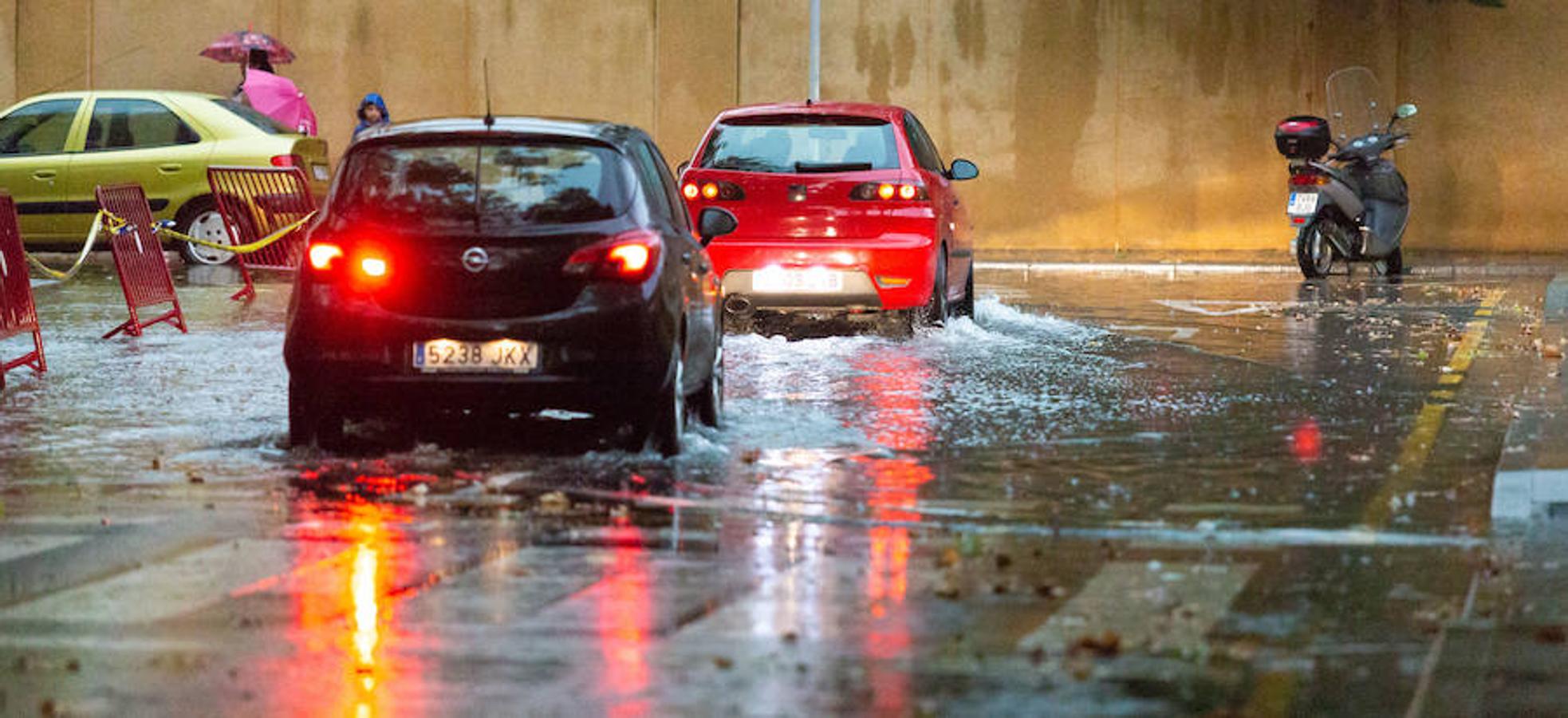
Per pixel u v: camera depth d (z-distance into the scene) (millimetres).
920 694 13531
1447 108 68375
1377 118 58500
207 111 54875
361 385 23984
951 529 19609
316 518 20062
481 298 23891
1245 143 67812
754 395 30031
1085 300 49438
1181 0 67375
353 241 24062
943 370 33250
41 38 66375
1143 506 20969
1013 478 22719
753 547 18641
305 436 24656
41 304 45125
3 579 17172
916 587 16906
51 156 54312
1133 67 67500
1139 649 14742
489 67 67312
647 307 23891
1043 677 13977
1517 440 23672
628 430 26266
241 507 20672
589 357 23766
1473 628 15391
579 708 13211
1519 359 35344
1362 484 22344
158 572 17469
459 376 23828
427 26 67188
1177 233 67812
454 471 22938
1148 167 67750
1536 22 67875
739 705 13266
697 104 67188
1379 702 13297
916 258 36969
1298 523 19953
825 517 20203
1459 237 68750
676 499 21219
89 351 35812
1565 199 68188
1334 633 15258
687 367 25422
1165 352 36625
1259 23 67625
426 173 24375
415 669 14188
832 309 37625
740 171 37469
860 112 37906
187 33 66750
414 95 67312
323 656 14570
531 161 24422
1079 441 25625
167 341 37688
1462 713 12969
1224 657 14516
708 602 16312
